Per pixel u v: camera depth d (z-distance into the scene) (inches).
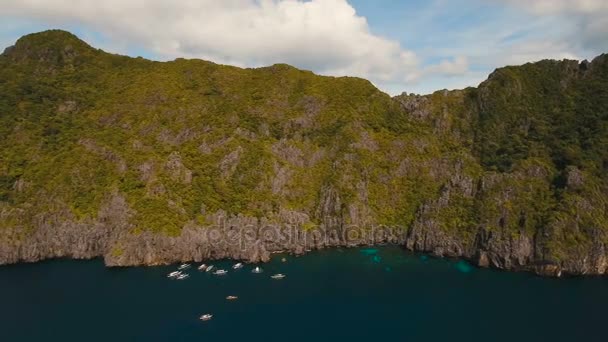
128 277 7642.7
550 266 7731.3
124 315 6304.1
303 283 7406.5
